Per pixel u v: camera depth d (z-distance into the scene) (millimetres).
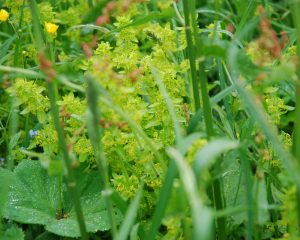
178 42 3352
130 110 2549
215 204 2398
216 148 1791
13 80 3412
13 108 2832
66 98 2799
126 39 3037
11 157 2928
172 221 2197
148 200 2740
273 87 2961
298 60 1938
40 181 2965
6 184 2490
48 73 1964
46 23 3312
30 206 2826
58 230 2656
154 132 2826
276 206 2123
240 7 3854
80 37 3818
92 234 2900
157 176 2654
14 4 3467
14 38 3455
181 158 1775
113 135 2633
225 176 2791
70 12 3855
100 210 2814
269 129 1902
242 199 2697
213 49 2062
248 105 1984
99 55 2893
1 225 2660
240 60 2027
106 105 2256
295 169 1824
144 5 3979
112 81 2199
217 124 2881
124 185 2680
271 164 2703
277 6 4207
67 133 3061
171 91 2830
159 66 2908
